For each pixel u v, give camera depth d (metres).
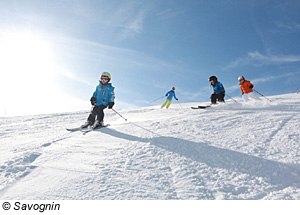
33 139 4.40
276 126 3.74
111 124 5.73
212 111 6.00
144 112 9.28
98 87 5.39
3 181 2.23
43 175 2.35
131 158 2.70
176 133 3.79
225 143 3.13
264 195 1.87
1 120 9.17
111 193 1.91
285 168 2.29
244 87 7.90
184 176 2.20
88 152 3.04
